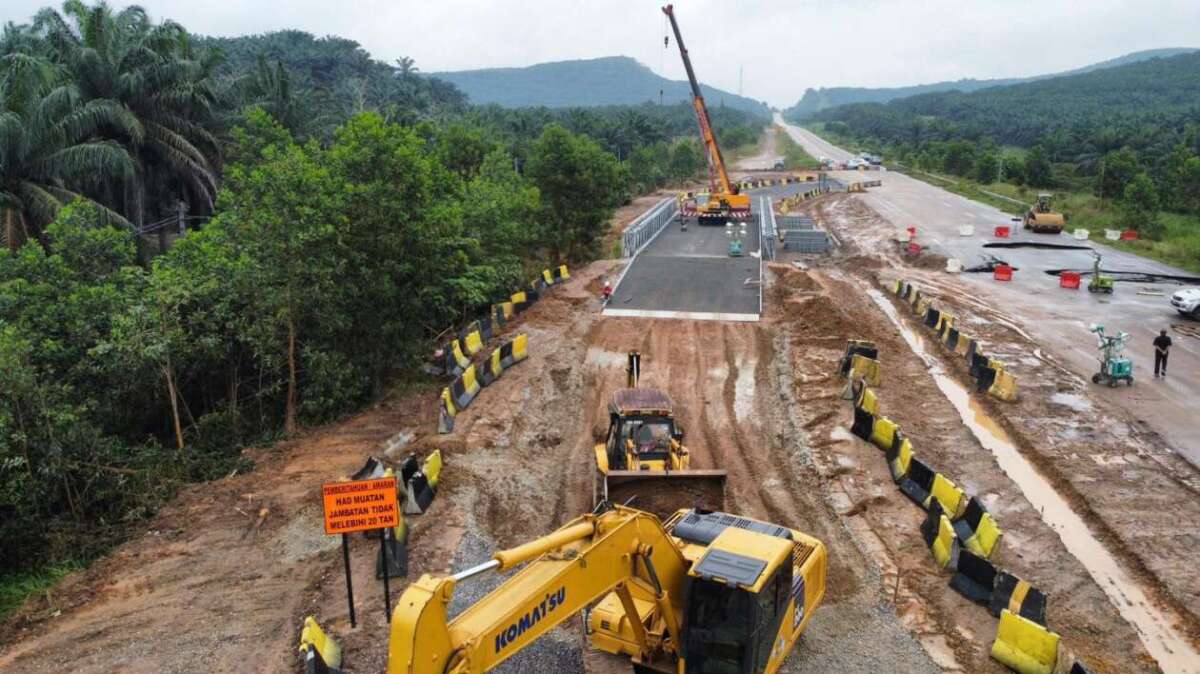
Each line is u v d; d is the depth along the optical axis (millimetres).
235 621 12797
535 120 101000
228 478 18172
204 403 22297
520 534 16156
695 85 57750
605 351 28891
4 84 28250
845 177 105500
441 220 24312
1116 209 61500
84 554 15016
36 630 12711
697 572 9742
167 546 15141
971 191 82750
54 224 21672
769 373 26734
